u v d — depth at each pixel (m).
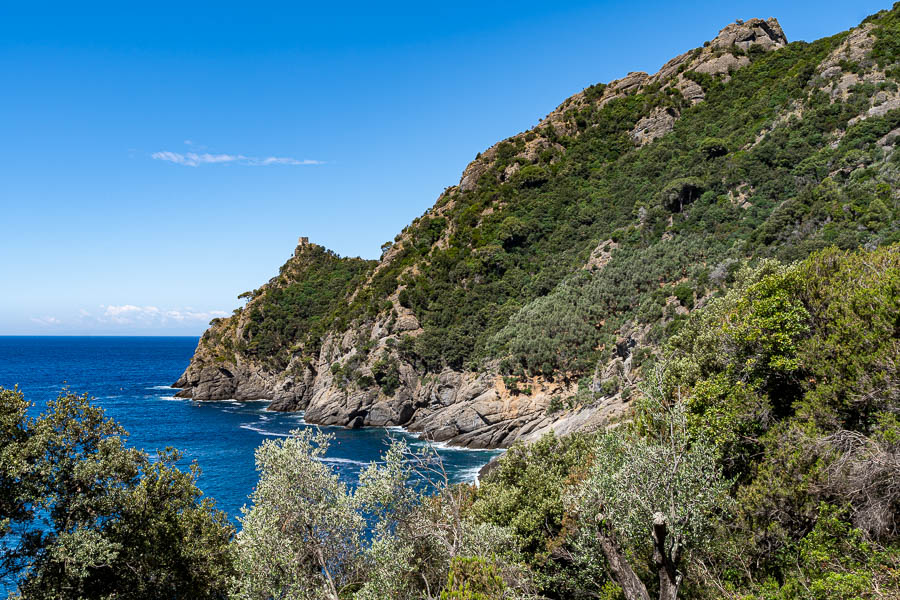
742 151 87.38
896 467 13.08
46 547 15.96
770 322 18.97
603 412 54.06
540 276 97.12
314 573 16.80
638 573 18.50
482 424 76.44
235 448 74.62
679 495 15.22
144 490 19.28
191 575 19.41
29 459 16.44
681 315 60.03
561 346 75.44
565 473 27.38
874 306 16.72
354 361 99.81
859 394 15.81
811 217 57.50
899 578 10.96
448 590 13.91
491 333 89.56
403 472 19.17
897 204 51.06
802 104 85.88
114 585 17.91
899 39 82.31
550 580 21.30
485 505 25.20
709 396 20.22
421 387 93.38
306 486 17.69
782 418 18.53
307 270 165.38
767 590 13.67
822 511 14.13
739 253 63.22
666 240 80.06
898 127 67.12
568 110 146.62
